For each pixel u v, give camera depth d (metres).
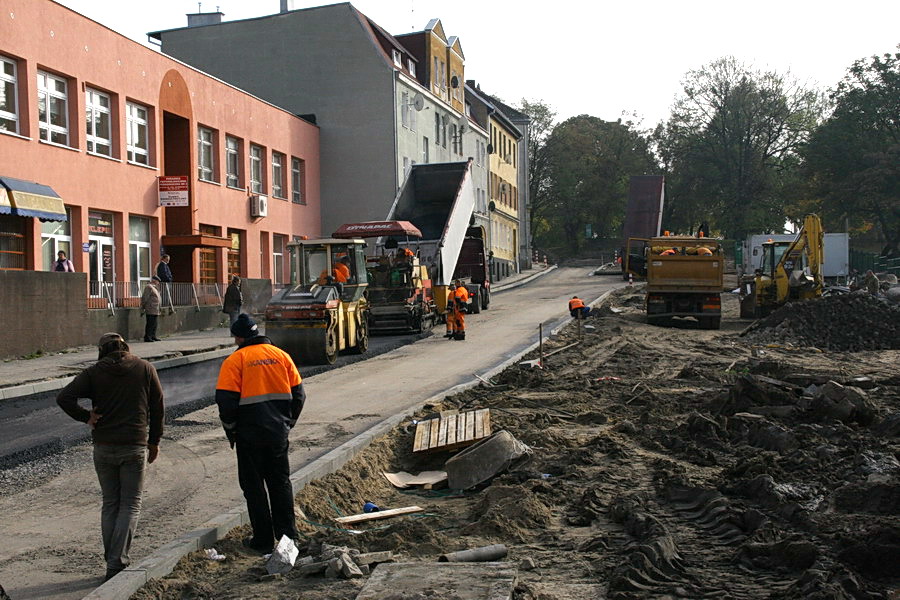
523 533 7.78
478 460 10.20
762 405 12.96
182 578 6.70
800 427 11.28
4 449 11.24
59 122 25.05
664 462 10.19
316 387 16.50
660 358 21.16
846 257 49.75
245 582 6.66
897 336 24.97
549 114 92.19
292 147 40.78
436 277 30.52
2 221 22.70
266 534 7.48
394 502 9.62
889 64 62.09
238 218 35.19
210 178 33.56
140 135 29.06
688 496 8.57
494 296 47.59
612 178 94.94
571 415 13.52
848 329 25.59
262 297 32.66
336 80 44.56
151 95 29.14
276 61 45.16
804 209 73.31
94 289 23.08
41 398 15.44
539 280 64.56
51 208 23.11
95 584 6.65
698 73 71.94
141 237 29.11
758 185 71.38
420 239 31.47
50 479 9.83
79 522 8.28
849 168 61.84
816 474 9.14
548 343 24.22
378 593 5.82
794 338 25.33
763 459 9.81
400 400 14.78
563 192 93.06
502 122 69.56
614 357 21.14
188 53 46.09
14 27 22.86
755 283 32.19
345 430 12.17
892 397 14.70
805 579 5.89
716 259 29.47
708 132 73.00
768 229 73.12
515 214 74.75
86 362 19.31
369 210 44.34
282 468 7.53
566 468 10.05
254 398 7.40
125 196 27.69
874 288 36.31
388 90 44.16
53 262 24.70
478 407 14.33
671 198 76.62
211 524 7.69
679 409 13.90
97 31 26.30
